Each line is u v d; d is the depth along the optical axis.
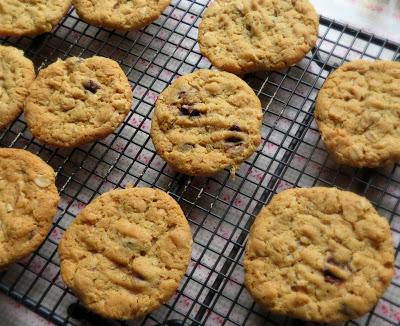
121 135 0.33
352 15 0.36
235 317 0.27
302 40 0.32
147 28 0.37
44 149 0.33
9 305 0.29
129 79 0.35
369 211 0.27
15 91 0.32
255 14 0.33
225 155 0.29
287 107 0.33
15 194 0.29
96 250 0.27
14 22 0.34
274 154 0.31
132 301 0.26
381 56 0.34
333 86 0.30
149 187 0.31
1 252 0.27
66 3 0.35
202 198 0.31
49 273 0.29
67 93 0.32
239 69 0.32
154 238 0.27
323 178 0.30
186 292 0.28
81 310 0.27
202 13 0.36
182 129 0.30
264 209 0.28
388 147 0.28
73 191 0.31
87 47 0.36
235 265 0.28
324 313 0.25
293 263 0.26
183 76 0.32
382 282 0.25
